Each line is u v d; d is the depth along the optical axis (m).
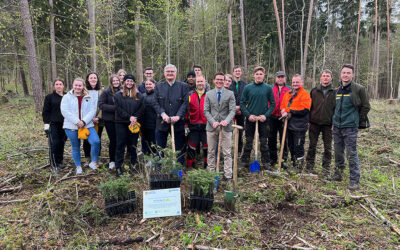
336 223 2.97
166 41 13.91
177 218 3.04
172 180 3.17
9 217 3.09
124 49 16.03
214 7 17.84
